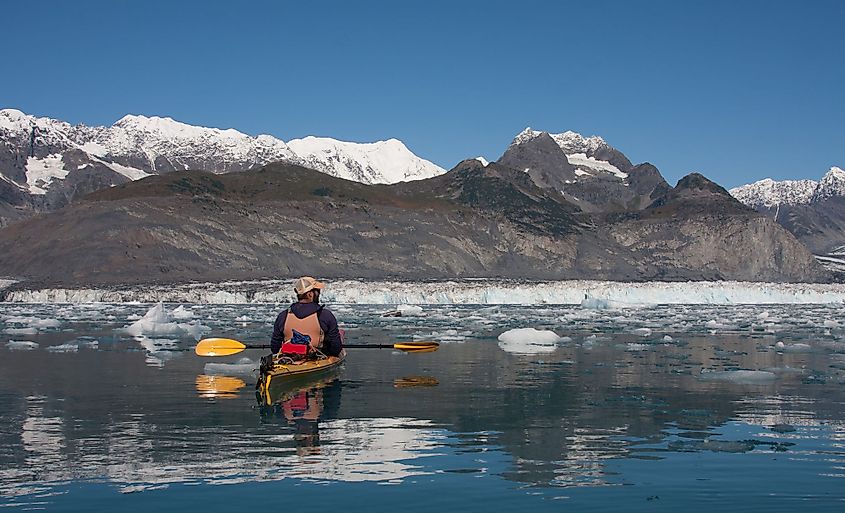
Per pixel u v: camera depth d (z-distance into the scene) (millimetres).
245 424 8023
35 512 5000
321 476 5879
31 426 7863
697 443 7223
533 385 11398
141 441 7121
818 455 6734
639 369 13797
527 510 5086
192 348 17906
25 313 43062
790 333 26625
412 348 15438
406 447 6957
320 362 12180
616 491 5562
